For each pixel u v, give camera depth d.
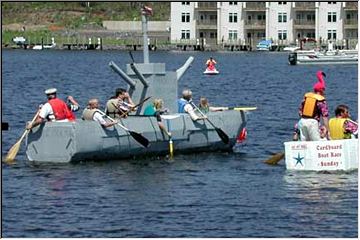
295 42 135.62
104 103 58.94
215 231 23.42
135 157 32.22
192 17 140.25
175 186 28.28
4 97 61.56
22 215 24.91
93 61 119.69
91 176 29.48
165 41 141.75
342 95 66.50
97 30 153.50
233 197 26.88
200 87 76.06
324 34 131.25
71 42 153.25
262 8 136.88
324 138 30.42
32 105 55.06
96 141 31.23
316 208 25.55
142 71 33.16
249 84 80.25
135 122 31.97
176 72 33.81
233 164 31.86
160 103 32.59
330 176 29.33
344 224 24.00
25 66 108.94
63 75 91.62
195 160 32.41
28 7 158.88
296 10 135.00
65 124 31.03
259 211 25.28
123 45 149.12
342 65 111.94
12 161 31.95
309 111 30.14
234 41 139.12
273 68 107.62
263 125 43.84
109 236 23.02
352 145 30.00
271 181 28.92
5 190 27.64
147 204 26.06
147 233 23.28
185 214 25.00
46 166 30.92
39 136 31.48
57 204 26.05
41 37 155.38
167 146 32.78
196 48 140.38
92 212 25.20
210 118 33.72
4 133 40.03
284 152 32.06
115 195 27.09
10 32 156.88
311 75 93.88
